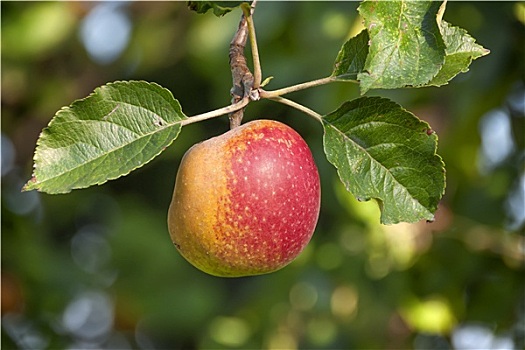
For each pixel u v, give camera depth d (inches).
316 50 218.1
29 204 294.8
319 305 238.1
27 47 263.3
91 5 273.7
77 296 290.2
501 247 221.9
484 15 198.2
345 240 237.8
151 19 276.7
